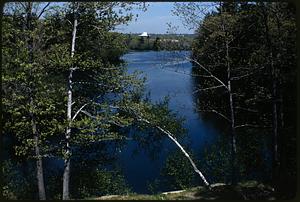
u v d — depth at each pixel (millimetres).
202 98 21078
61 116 19094
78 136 17000
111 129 21719
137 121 19516
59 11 16938
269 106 20188
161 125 19828
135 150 24766
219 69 19578
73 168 20203
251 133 20766
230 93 17406
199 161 20203
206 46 17328
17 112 15633
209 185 16891
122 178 19750
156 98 33594
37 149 16625
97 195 19188
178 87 40719
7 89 15961
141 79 18891
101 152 21000
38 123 17156
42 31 16375
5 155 20297
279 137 17578
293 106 18359
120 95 18812
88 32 18422
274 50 16688
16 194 18141
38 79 16094
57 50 16750
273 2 15430
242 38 17922
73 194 19188
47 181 19969
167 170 20375
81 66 17625
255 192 15836
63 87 17484
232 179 17203
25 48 15555
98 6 17594
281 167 16438
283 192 15102
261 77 18516
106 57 19156
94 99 19344
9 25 15469
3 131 17312
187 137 22625
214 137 26625
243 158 19609
